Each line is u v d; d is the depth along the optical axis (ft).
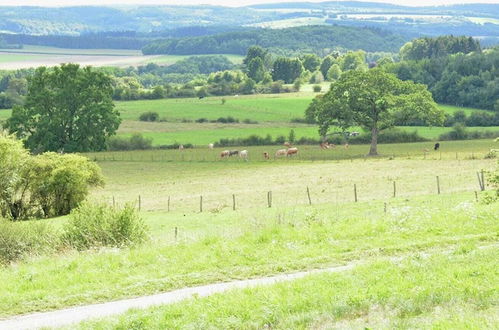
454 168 281.54
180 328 59.52
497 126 502.79
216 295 69.46
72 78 409.49
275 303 64.23
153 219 187.42
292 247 95.40
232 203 223.92
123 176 325.21
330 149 414.21
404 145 420.77
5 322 70.13
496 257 77.30
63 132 403.34
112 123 409.08
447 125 513.04
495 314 55.42
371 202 185.57
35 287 82.74
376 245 94.48
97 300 76.33
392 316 58.39
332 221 113.91
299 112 606.55
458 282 65.98
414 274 71.05
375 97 381.60
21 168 213.46
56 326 65.87
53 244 112.16
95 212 115.85
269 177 296.92
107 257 94.99
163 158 388.98
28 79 416.87
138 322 61.62
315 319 59.52
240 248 95.20
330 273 76.38
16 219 209.87
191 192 266.16
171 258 93.20
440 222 106.22
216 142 447.01
